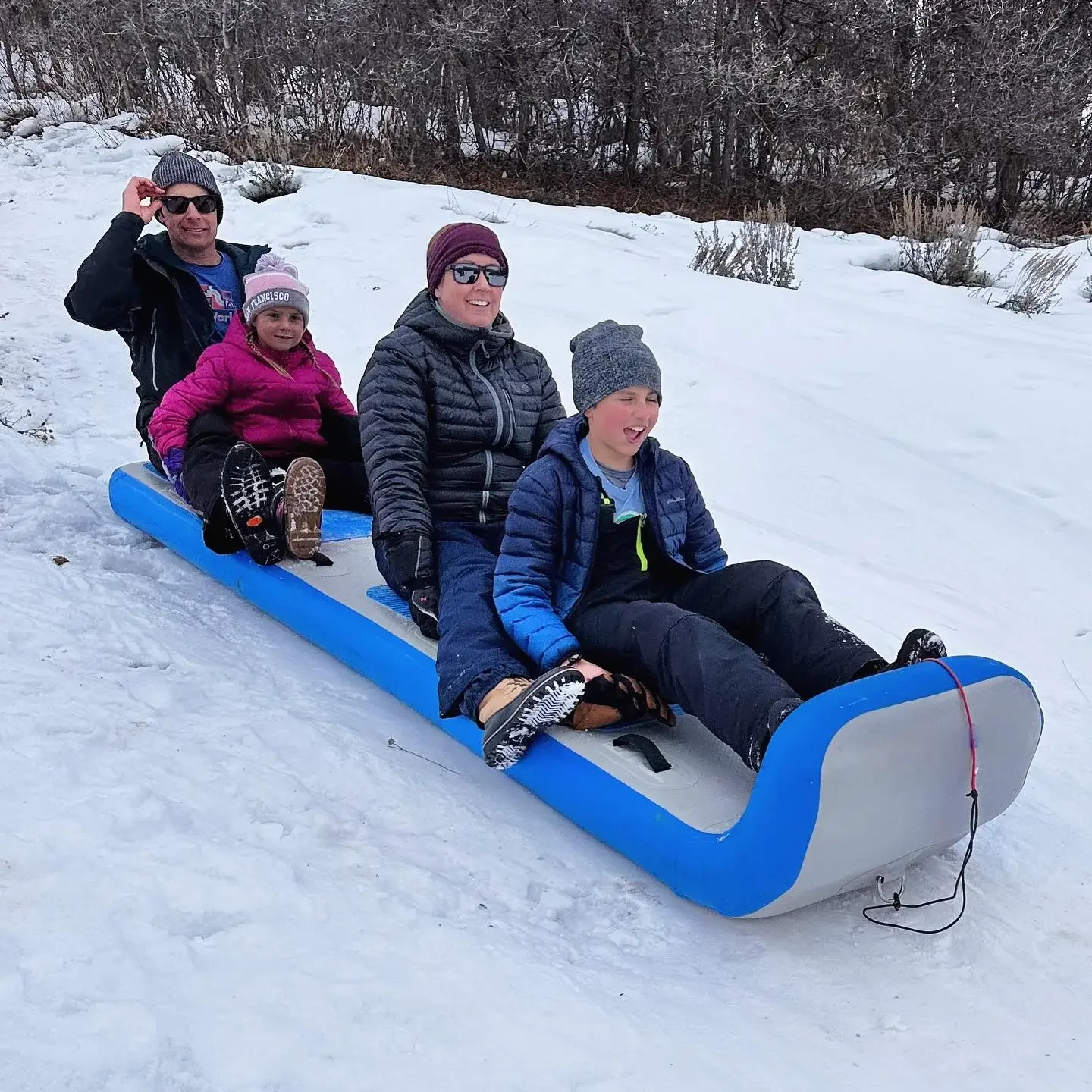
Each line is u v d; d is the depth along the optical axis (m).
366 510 4.31
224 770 2.74
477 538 3.42
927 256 9.20
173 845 2.41
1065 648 4.06
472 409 3.44
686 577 2.98
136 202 4.26
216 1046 1.89
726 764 2.68
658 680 2.67
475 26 11.73
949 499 5.16
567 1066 1.96
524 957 2.26
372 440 3.35
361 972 2.12
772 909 2.34
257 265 4.19
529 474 2.89
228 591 4.05
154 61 12.71
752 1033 2.13
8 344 6.46
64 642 3.32
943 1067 2.08
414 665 3.14
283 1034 1.93
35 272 7.91
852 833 2.24
